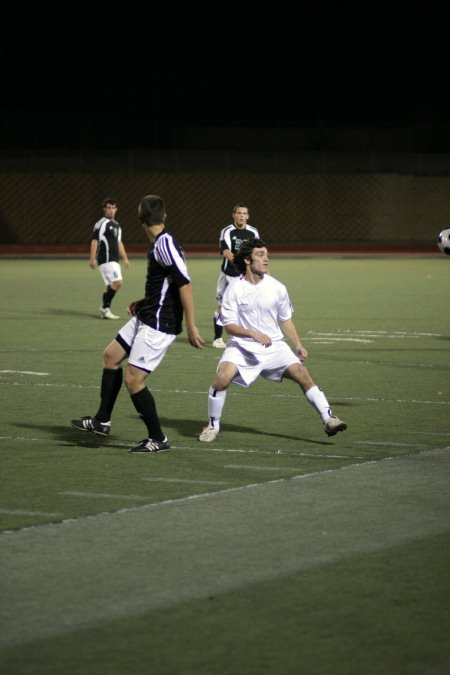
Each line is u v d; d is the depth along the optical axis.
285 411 36.28
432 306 73.94
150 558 20.27
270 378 31.38
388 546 21.09
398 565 19.97
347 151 167.25
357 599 18.20
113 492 25.33
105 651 16.03
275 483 26.09
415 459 28.77
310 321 64.69
